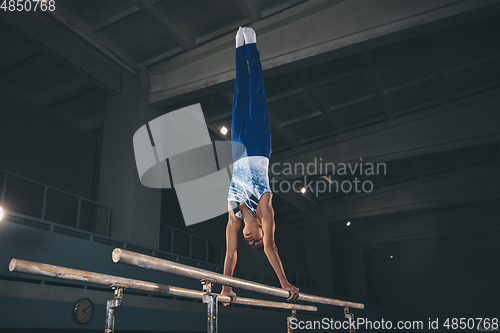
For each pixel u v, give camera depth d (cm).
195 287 876
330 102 1108
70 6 759
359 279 2091
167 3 750
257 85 346
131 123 892
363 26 735
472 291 2150
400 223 2136
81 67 819
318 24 779
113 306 207
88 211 1093
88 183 1110
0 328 494
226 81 841
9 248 518
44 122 1007
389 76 1022
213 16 800
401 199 1661
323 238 1714
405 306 2292
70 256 599
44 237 568
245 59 367
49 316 555
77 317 593
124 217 826
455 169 1586
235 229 316
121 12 777
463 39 917
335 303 395
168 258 869
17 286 528
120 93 926
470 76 1053
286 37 803
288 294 294
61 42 779
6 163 885
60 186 1014
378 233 2170
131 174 849
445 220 2045
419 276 2309
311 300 335
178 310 809
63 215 1008
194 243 1351
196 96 903
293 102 1105
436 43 868
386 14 722
